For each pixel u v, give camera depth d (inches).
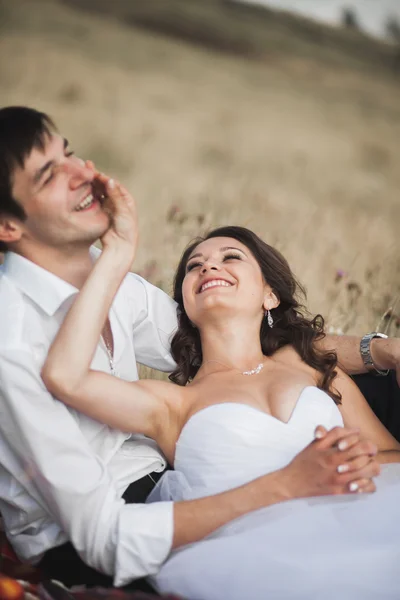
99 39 924.6
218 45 1035.9
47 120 119.8
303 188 601.3
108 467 125.0
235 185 543.2
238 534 109.5
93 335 117.0
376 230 354.3
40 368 118.0
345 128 828.6
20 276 121.5
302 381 128.6
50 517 118.7
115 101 771.4
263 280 139.5
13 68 784.3
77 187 118.6
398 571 107.3
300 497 111.8
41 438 112.2
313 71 1008.9
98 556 112.2
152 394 124.9
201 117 786.8
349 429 112.7
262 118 823.1
